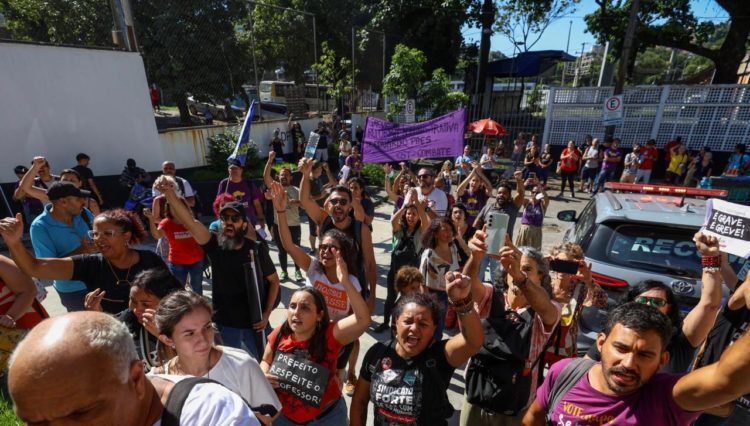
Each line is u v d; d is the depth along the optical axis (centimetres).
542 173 1269
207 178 962
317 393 218
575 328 274
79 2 852
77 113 805
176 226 430
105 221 265
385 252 727
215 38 1195
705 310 211
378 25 2025
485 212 512
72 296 327
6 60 721
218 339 211
